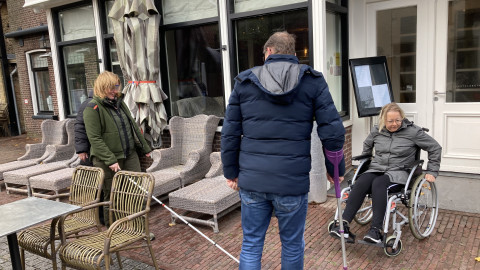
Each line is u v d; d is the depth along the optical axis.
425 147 3.29
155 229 3.98
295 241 2.34
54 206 2.59
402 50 5.00
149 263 3.23
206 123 5.03
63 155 6.19
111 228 2.57
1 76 12.11
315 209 4.16
